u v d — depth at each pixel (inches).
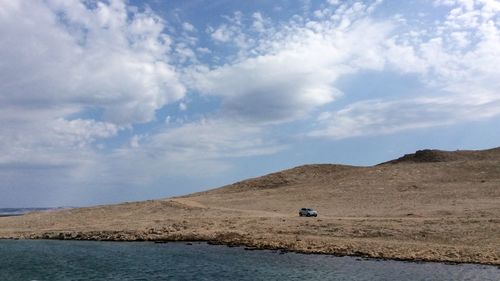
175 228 2551.7
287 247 1907.0
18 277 1512.1
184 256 1822.1
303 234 2180.1
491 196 3211.1
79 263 1748.3
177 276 1460.4
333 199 3622.0
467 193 3363.7
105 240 2404.0
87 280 1446.9
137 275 1499.8
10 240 2534.5
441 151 5521.7
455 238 1902.1
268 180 5078.7
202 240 2229.3
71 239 2501.2
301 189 4301.2
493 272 1371.8
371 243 1878.7
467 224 2144.4
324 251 1785.2
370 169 4928.6
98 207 3816.4
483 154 5300.2
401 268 1453.0
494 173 4060.0
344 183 4286.4
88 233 2573.8
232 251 1897.1
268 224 2480.3
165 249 2022.6
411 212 2751.0
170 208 3543.3
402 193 3580.2
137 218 3191.4
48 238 2578.7
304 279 1338.6
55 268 1654.8
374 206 3164.4
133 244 2229.3
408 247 1769.2
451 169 4330.7
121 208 3681.1
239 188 4955.7
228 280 1374.3
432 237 1945.1
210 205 3784.5
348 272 1414.9
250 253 1828.2
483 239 1865.2
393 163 5433.1
